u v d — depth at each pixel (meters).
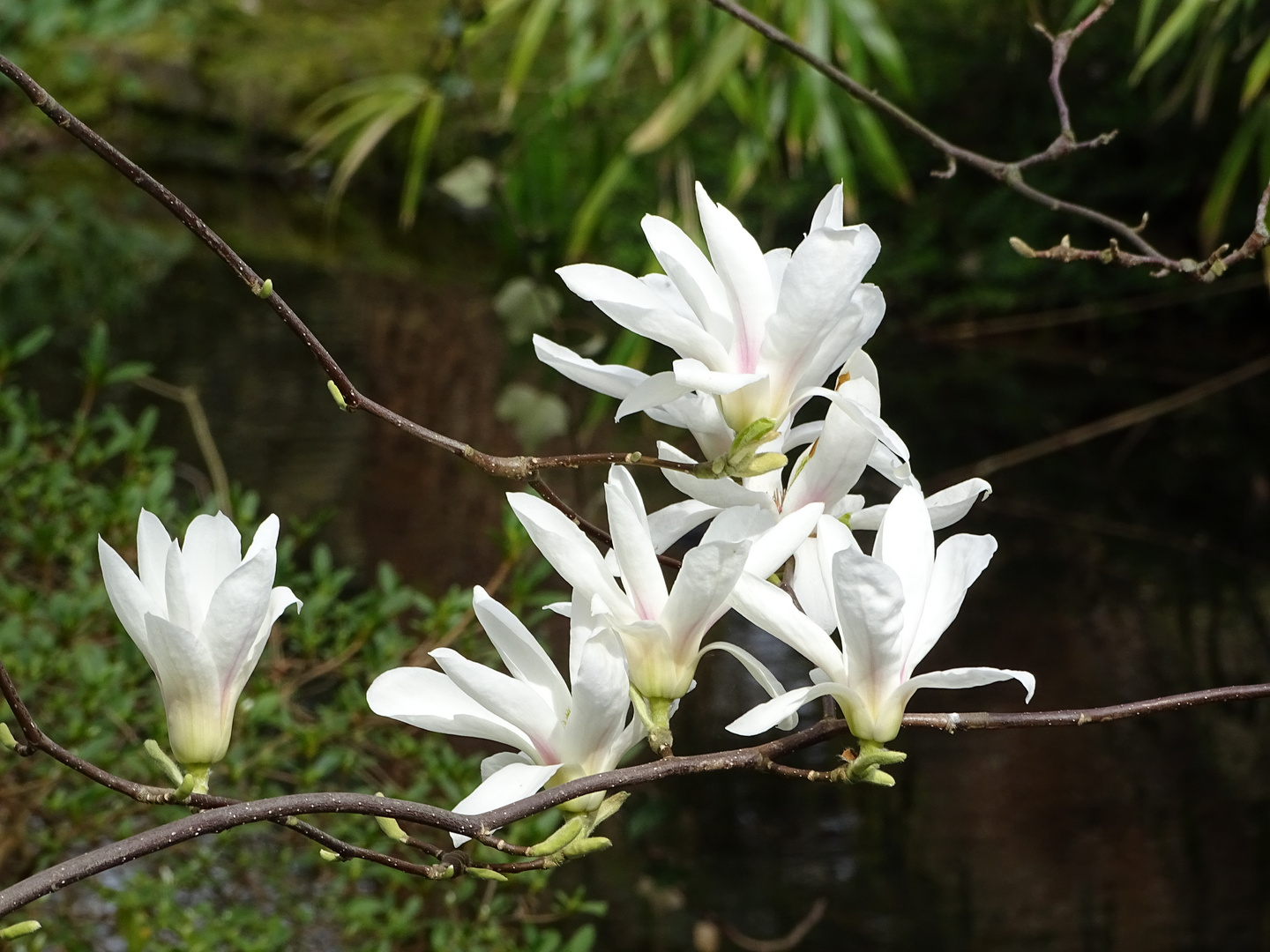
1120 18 7.70
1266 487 5.36
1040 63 7.80
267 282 1.35
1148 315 7.47
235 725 2.17
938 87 7.95
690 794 3.46
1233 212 7.33
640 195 6.82
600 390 1.32
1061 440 4.40
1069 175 7.69
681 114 3.15
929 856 3.21
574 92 3.30
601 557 1.30
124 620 1.28
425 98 3.22
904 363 7.05
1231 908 2.95
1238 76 7.07
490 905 2.26
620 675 1.29
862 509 1.35
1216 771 3.53
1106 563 4.73
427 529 4.59
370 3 11.07
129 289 7.26
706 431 1.36
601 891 3.05
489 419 5.54
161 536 1.29
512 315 2.88
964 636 4.23
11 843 2.14
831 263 1.30
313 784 2.23
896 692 1.28
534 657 1.31
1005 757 3.65
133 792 1.27
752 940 2.85
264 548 1.29
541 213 3.27
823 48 3.08
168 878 2.27
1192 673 3.98
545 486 1.36
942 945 2.86
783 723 1.30
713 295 1.32
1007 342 7.45
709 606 1.29
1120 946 2.84
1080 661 4.06
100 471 3.55
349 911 2.21
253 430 5.39
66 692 2.18
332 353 6.38
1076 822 3.32
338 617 2.42
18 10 10.13
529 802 1.27
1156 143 7.51
